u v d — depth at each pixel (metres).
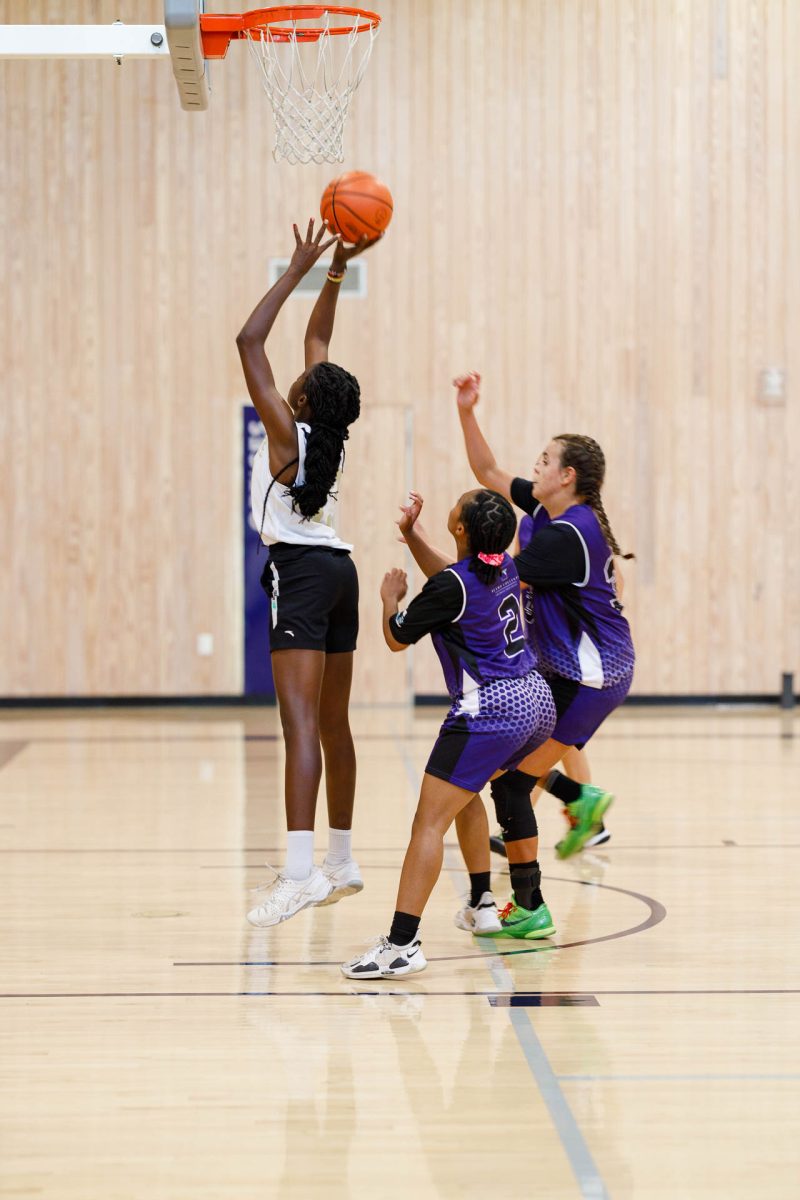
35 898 8.70
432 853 6.88
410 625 6.89
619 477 20.91
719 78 20.80
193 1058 5.65
